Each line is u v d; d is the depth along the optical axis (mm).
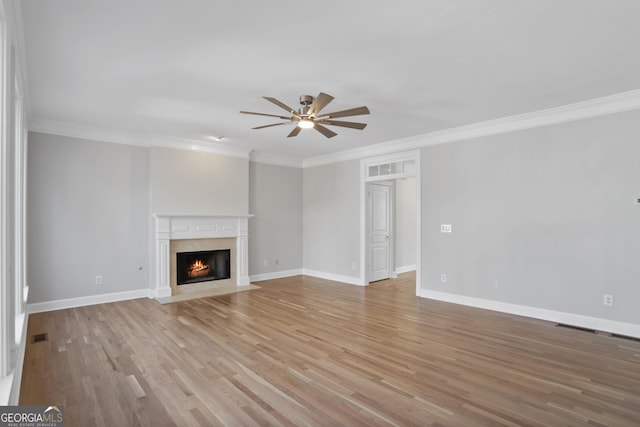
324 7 2213
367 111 3297
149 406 2316
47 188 4703
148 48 2758
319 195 7379
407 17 2320
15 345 2410
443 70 3141
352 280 6695
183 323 4141
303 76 3266
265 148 6520
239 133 5363
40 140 4656
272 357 3133
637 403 2361
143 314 4523
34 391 2504
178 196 5742
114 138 5246
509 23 2389
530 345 3438
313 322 4195
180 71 3166
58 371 2830
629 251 3723
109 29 2479
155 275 5516
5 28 2000
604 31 2482
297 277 7348
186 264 5949
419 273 5586
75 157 4926
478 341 3551
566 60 2945
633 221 3699
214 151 6160
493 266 4750
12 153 2285
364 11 2252
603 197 3887
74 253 4910
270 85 3480
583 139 4023
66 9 2227
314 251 7484
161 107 4148
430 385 2613
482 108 4195
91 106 4109
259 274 6996
